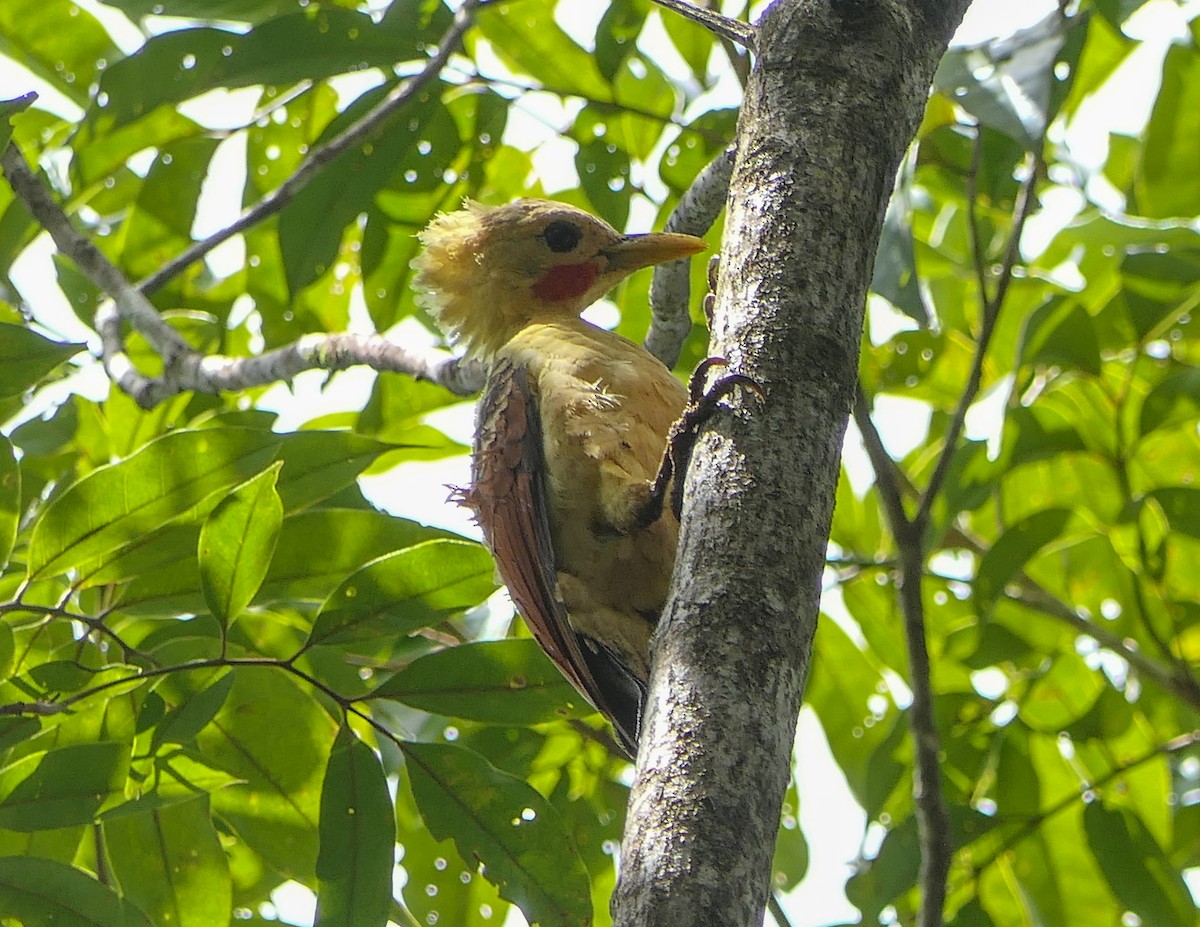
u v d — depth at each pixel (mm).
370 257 9930
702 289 9914
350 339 9242
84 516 7062
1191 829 10250
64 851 8023
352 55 9188
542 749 9492
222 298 11125
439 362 8961
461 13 9094
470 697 7211
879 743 10172
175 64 9078
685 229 8477
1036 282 11219
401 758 9016
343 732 7121
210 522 6613
